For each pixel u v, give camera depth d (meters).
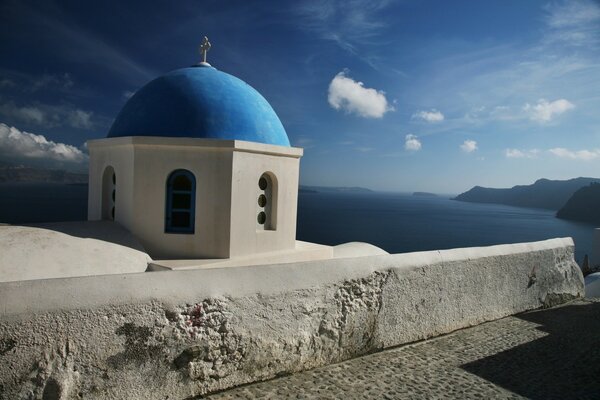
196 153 8.14
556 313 8.49
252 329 4.73
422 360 5.81
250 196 8.53
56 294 3.66
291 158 9.39
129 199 8.13
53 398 3.58
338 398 4.59
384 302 6.01
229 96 9.05
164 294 4.17
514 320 7.88
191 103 8.67
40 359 3.54
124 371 3.93
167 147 8.04
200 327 4.36
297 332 5.11
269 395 4.54
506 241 74.88
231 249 8.27
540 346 6.64
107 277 3.97
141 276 4.14
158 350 4.11
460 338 6.78
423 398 4.76
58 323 3.62
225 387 4.57
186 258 8.18
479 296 7.50
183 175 8.23
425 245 66.19
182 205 8.33
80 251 6.95
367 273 5.82
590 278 10.99
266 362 4.86
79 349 3.71
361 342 5.77
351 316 5.63
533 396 5.04
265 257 8.62
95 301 3.80
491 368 5.71
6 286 3.49
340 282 5.54
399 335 6.22
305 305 5.19
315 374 5.14
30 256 6.42
